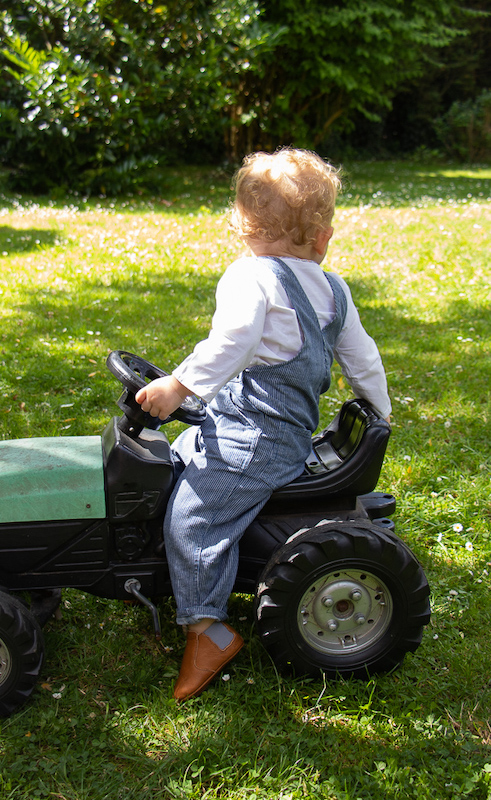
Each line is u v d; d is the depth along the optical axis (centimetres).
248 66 1212
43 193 1202
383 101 1759
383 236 914
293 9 1451
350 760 185
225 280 197
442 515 298
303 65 1518
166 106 1204
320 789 174
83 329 500
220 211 1080
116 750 185
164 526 203
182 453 219
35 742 188
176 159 1858
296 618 203
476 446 361
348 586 204
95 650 221
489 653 223
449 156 2459
